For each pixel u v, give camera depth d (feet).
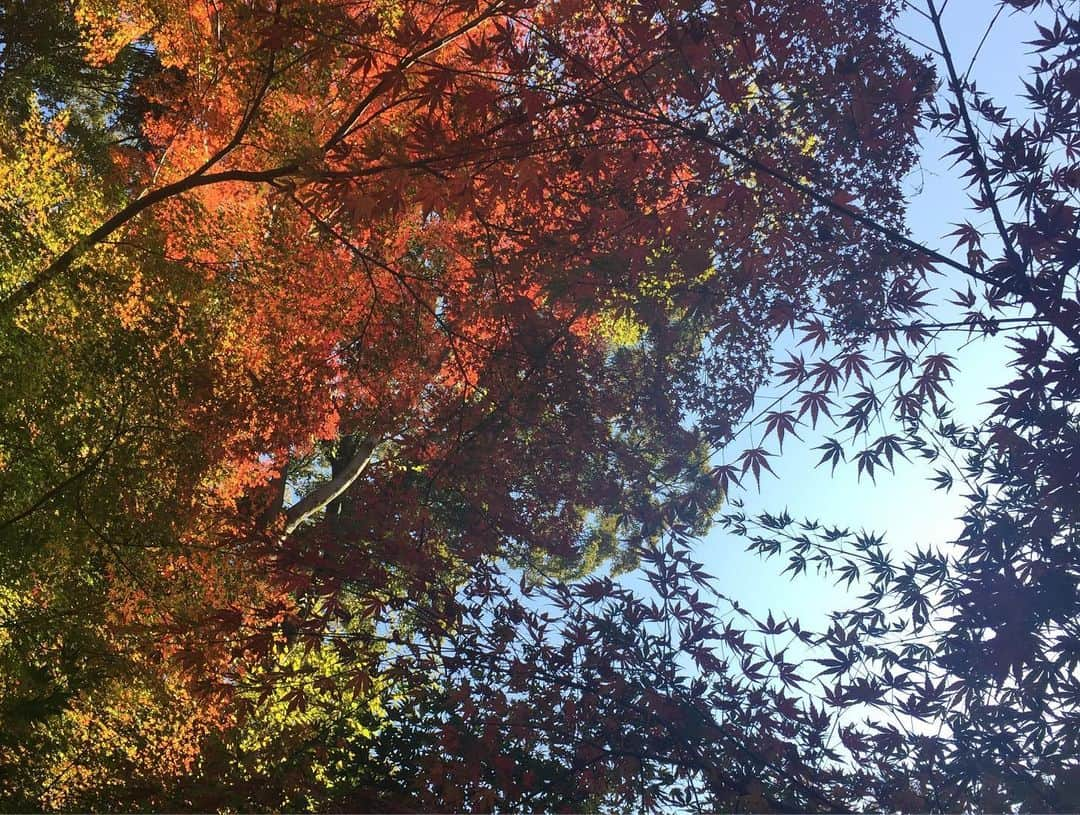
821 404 14.53
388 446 30.83
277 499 38.93
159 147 36.04
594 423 21.24
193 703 22.48
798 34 15.07
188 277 26.84
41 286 22.59
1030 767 11.87
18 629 20.47
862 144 15.64
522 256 18.94
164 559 22.93
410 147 14.06
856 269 15.44
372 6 18.92
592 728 14.61
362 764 17.63
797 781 13.24
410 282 28.55
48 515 20.79
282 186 22.27
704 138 13.15
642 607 15.11
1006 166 11.91
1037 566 11.53
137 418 22.06
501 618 15.87
